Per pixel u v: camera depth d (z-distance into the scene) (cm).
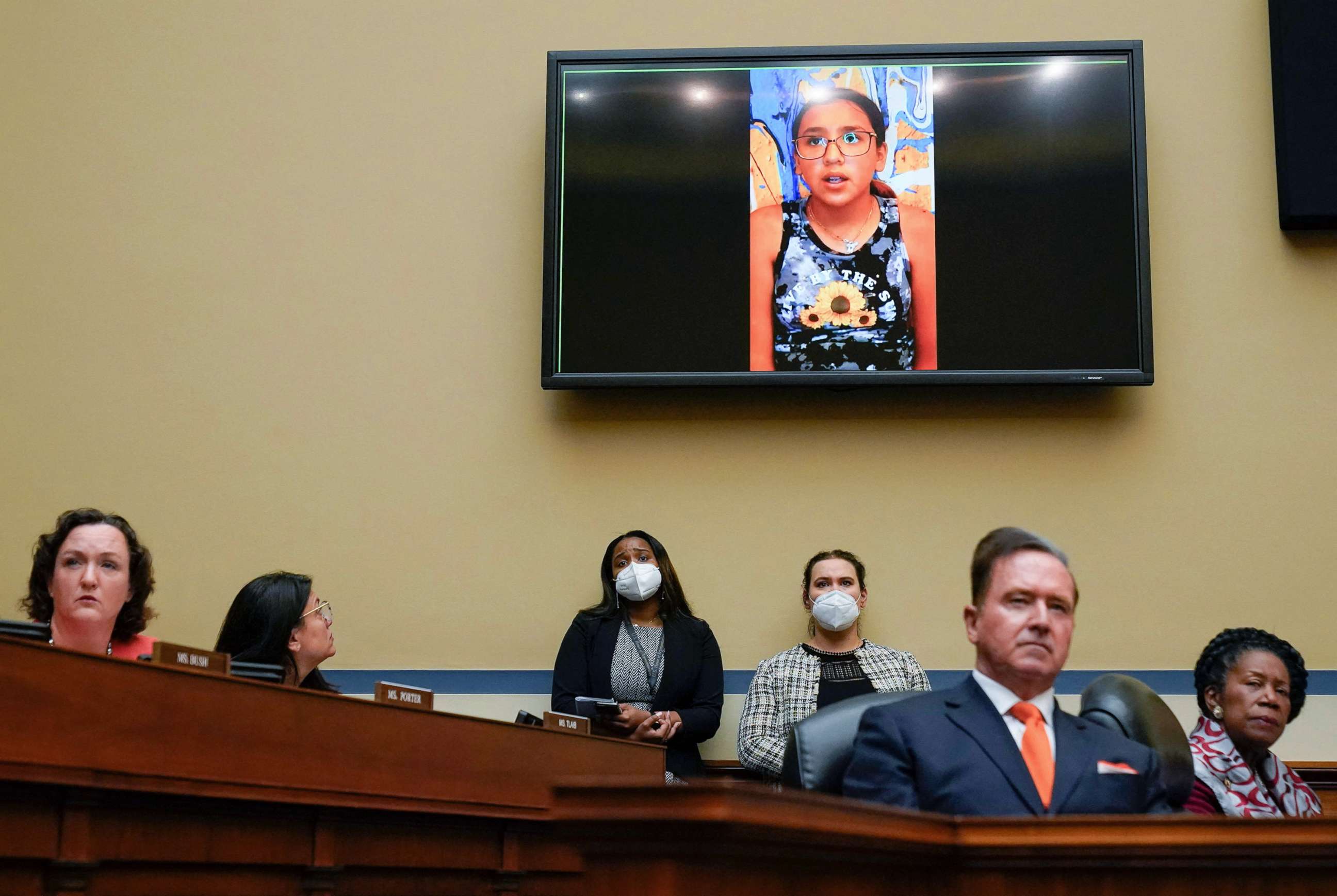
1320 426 525
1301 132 530
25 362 549
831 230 533
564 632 525
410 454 539
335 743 305
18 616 530
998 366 522
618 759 397
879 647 488
